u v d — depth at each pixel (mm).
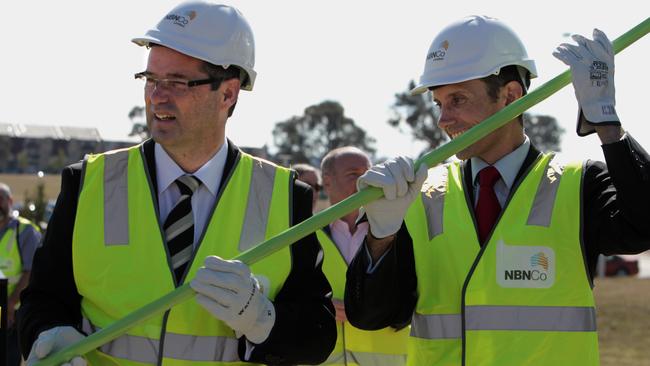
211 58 3375
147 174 3479
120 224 3422
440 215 3705
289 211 3527
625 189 3277
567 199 3576
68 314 3467
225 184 3479
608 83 3316
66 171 3502
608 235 3473
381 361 5465
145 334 3355
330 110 52406
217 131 3465
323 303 3525
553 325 3521
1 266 8508
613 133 3293
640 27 3396
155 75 3379
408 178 3168
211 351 3373
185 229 3439
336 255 5629
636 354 12172
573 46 3318
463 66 3658
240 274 3076
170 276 3365
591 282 3592
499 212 3637
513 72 3711
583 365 3518
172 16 3430
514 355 3502
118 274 3377
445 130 3723
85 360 3254
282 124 52688
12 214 8758
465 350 3545
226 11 3484
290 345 3334
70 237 3449
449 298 3611
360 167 5785
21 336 3439
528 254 3545
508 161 3680
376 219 3260
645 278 24547
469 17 3766
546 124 37031
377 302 3506
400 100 42625
